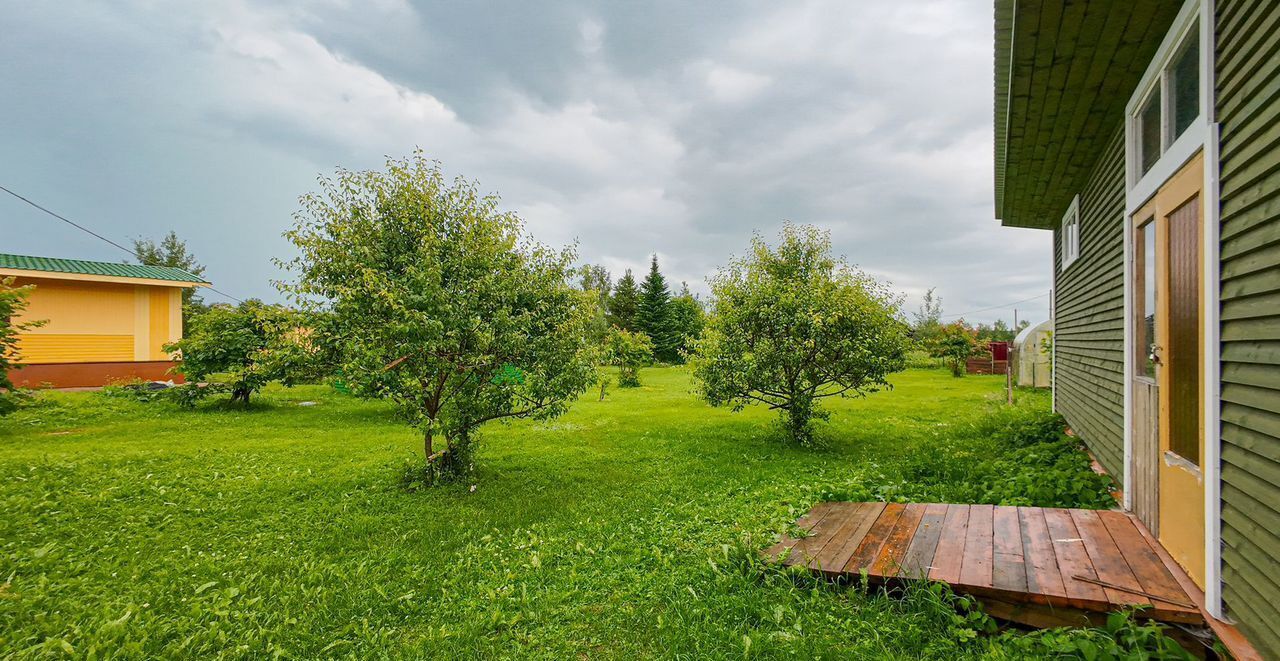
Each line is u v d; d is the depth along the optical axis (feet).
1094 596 8.29
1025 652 7.77
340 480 19.69
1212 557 7.68
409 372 17.76
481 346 17.79
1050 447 21.66
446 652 8.59
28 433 28.30
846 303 26.35
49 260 49.85
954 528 11.99
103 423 31.76
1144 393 11.89
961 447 24.97
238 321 39.17
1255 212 6.71
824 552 10.98
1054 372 31.40
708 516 15.40
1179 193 9.57
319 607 10.11
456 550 13.25
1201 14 8.27
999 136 20.56
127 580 11.25
